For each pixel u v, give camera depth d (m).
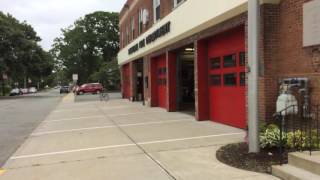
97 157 9.77
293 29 10.46
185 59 25.17
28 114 24.45
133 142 11.73
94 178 7.80
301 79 10.02
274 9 11.07
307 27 9.83
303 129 9.52
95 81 81.12
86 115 21.56
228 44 14.52
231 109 14.41
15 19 66.94
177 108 21.67
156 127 14.98
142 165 8.71
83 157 9.85
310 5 9.70
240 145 10.06
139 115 20.14
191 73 26.16
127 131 14.19
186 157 9.27
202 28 15.45
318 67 9.54
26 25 68.31
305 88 9.91
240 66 13.56
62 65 91.69
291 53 10.55
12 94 73.38
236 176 7.41
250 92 8.88
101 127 15.74
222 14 13.16
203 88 16.59
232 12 12.62
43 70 63.59
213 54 15.98
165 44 20.77
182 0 17.62
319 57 9.49
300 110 10.12
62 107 29.88
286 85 10.52
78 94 60.81
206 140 11.42
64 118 20.45
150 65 25.61
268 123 10.79
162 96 24.45
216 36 15.45
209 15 14.27
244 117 13.34
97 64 89.69
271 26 11.06
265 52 11.02
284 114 10.01
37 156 10.28
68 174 8.21
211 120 16.41
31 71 62.16
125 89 40.16
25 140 13.30
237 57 13.79
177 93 21.72
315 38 9.55
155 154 9.80
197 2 15.48
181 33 17.62
